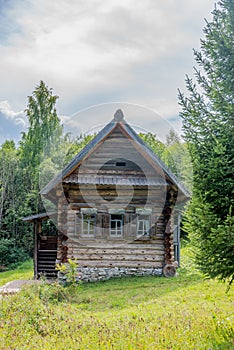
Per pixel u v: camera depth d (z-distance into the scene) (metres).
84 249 13.58
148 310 8.47
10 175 27.55
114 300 10.20
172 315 7.61
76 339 6.11
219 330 6.29
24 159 27.19
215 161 6.43
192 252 7.21
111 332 6.48
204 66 7.13
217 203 6.61
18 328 6.63
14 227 26.36
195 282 11.48
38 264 15.10
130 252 13.88
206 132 6.88
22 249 25.53
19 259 24.70
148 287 11.59
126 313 8.35
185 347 5.53
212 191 6.60
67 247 13.52
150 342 5.82
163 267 13.82
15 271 20.47
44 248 15.61
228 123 6.64
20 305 7.54
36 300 7.99
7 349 5.48
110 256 13.75
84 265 13.55
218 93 6.79
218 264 6.32
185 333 6.20
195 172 6.80
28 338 6.14
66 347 5.73
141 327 6.74
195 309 8.10
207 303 8.66
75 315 7.73
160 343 5.75
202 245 6.54
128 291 11.20
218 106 6.75
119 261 13.78
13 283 13.62
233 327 6.50
